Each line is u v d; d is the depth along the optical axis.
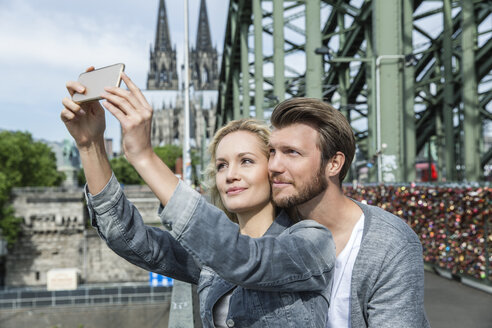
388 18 11.48
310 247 1.19
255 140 1.46
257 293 1.28
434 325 3.96
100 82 1.14
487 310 4.39
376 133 12.59
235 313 1.30
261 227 1.50
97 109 1.31
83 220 50.06
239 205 1.44
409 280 1.41
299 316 1.25
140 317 36.59
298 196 1.34
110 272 48.81
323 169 1.35
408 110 16.11
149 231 1.51
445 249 6.05
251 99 27.78
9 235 47.16
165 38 150.12
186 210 1.07
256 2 21.77
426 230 6.61
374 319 1.40
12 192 48.59
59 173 64.25
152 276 30.17
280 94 17.75
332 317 1.50
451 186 5.71
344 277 1.49
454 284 5.67
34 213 48.78
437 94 20.39
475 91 12.68
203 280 1.48
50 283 39.97
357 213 1.52
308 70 14.52
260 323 1.26
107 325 36.50
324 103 1.36
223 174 1.49
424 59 21.16
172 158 108.25
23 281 47.97
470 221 5.38
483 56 12.94
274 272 1.12
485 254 5.13
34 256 48.50
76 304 36.88
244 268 1.08
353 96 24.22
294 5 18.31
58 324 36.44
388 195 7.68
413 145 16.16
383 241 1.45
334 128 1.33
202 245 1.07
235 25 31.02
